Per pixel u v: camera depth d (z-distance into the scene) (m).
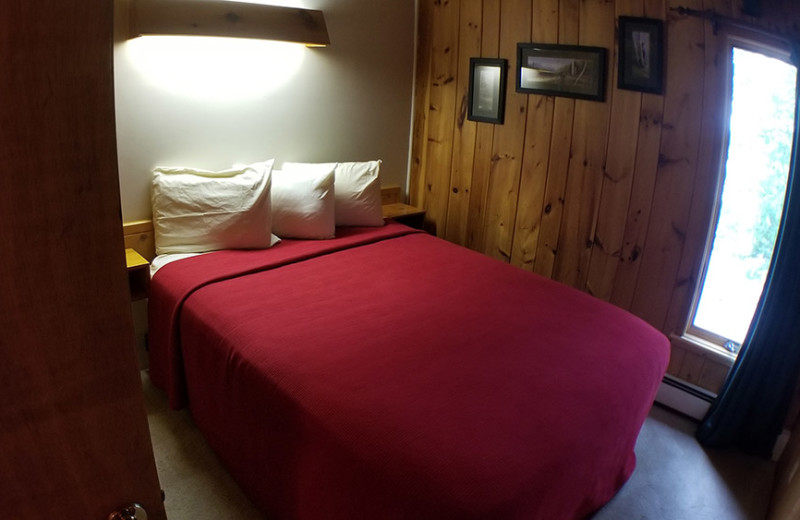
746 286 2.28
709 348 2.34
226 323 1.78
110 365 0.58
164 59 2.29
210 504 1.77
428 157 3.40
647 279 2.51
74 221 0.51
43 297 0.51
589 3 2.44
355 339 1.71
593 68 2.47
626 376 1.66
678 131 2.28
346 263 2.37
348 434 1.31
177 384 2.04
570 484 1.35
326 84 2.90
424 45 3.22
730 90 2.12
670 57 2.24
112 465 0.62
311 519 1.43
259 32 2.38
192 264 2.20
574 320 1.96
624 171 2.49
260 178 2.44
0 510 0.55
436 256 2.54
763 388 2.09
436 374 1.54
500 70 2.84
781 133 2.07
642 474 2.06
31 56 0.44
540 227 2.89
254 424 1.62
